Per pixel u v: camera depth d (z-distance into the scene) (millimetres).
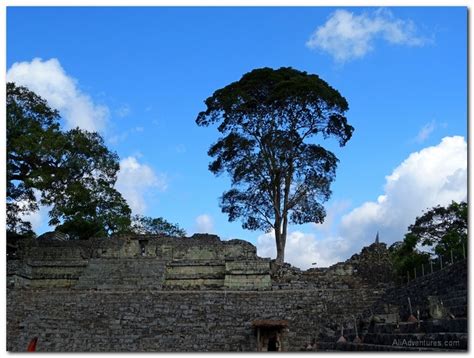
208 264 55750
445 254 46219
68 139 60312
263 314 46000
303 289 50844
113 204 69438
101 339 43094
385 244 56031
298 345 42562
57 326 44406
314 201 63844
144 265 55656
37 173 56875
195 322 44875
